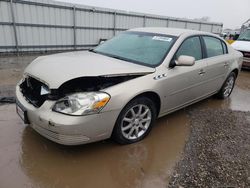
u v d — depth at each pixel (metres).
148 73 3.27
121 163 2.90
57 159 2.88
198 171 2.80
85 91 2.75
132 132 3.26
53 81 2.70
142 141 3.40
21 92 3.19
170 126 3.93
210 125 4.04
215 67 4.55
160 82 3.34
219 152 3.21
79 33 13.02
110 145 3.22
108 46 4.18
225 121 4.25
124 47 4.00
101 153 3.05
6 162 2.76
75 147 3.12
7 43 10.55
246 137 3.69
